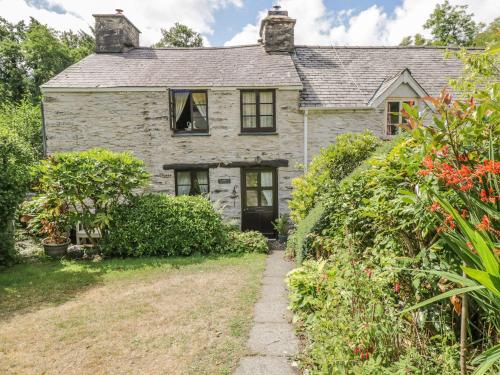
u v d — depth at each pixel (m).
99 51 12.50
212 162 11.05
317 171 8.16
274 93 10.98
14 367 3.43
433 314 2.75
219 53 12.83
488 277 1.41
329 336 2.89
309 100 10.99
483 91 2.31
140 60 12.06
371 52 13.37
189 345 3.75
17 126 16.70
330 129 11.02
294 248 7.65
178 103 11.13
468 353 2.36
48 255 8.14
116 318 4.50
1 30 30.78
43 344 3.87
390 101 10.97
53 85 10.41
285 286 5.63
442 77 12.06
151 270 6.75
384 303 2.79
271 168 11.29
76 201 8.79
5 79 27.70
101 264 7.32
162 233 8.05
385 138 10.97
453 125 2.19
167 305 4.90
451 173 2.01
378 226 3.50
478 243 1.49
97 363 3.47
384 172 3.13
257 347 3.67
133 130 10.83
